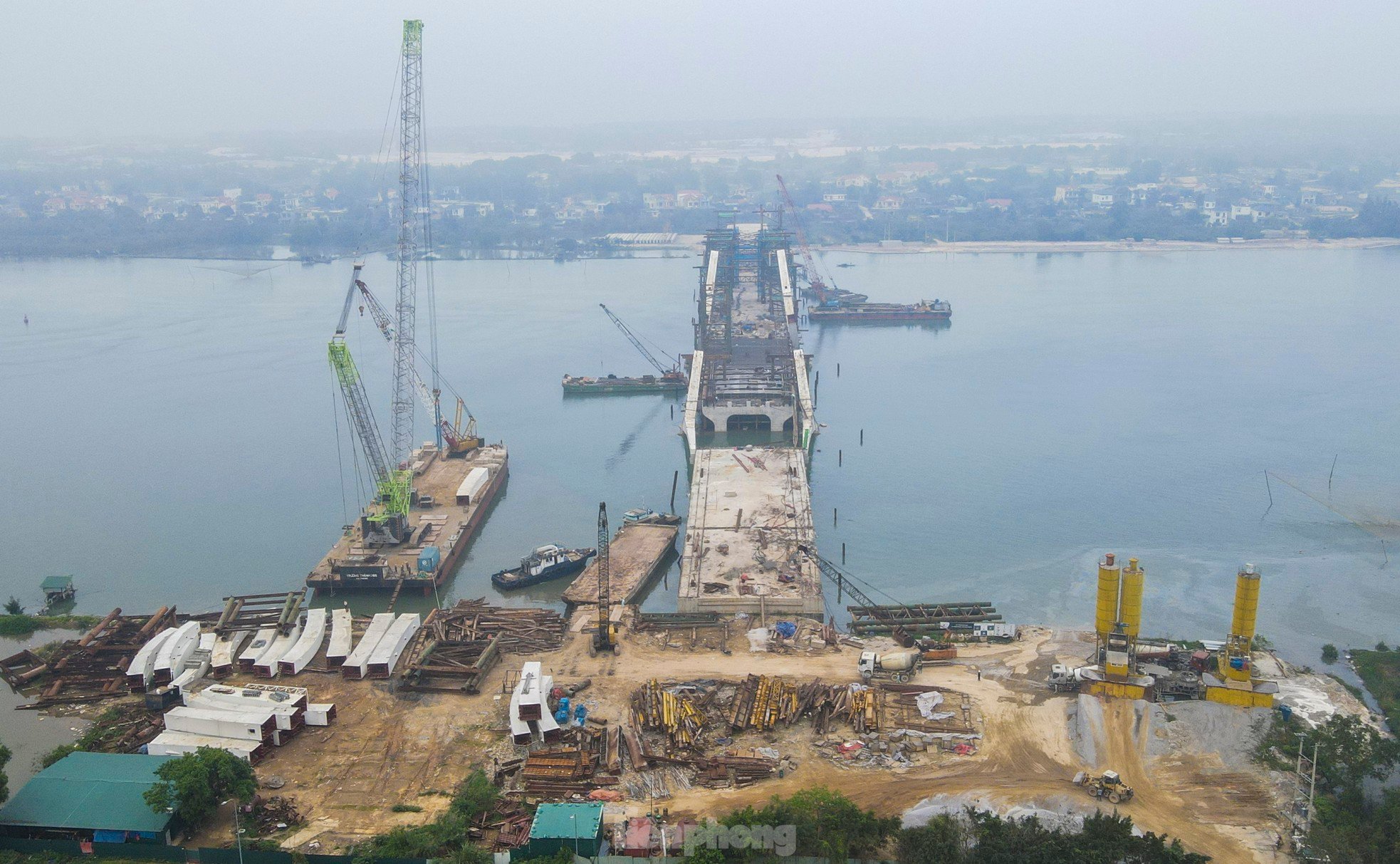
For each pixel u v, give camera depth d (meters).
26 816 115.44
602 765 127.75
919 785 123.50
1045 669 150.00
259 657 155.12
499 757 130.38
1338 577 189.75
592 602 181.00
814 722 136.88
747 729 135.38
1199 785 123.19
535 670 141.62
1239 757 126.81
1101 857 103.38
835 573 186.25
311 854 111.69
